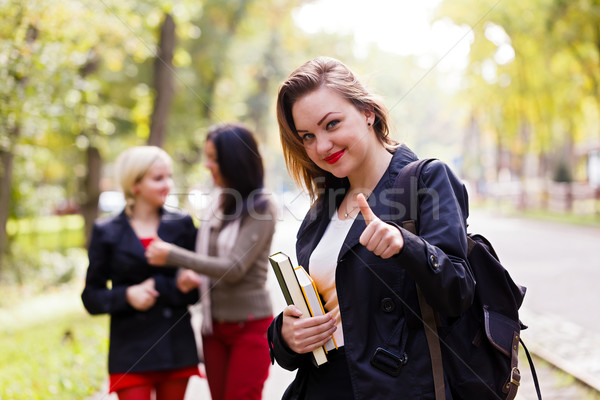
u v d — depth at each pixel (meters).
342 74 2.19
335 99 2.16
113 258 3.58
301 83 2.17
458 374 2.03
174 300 3.51
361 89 2.21
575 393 5.12
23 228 19.84
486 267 2.13
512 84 27.38
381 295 2.05
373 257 2.07
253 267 3.72
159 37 17.06
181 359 3.51
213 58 25.33
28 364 6.91
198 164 26.23
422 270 1.83
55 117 9.94
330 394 2.19
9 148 9.63
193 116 25.52
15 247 16.19
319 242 2.36
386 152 2.29
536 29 23.08
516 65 26.66
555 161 37.22
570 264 13.50
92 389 5.84
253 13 26.98
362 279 2.08
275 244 15.64
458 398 2.04
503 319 2.10
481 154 51.97
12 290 14.27
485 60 27.22
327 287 2.27
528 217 31.25
